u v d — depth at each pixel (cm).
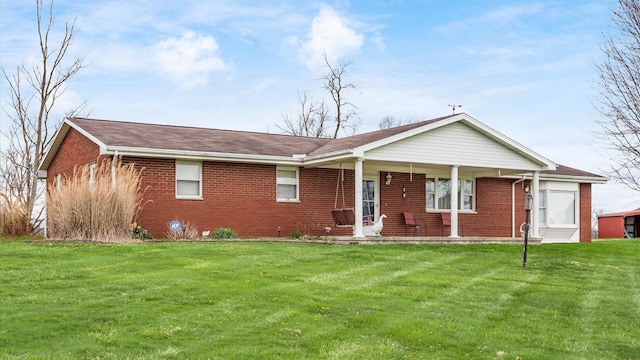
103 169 1888
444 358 818
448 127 2105
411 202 2423
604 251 1959
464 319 986
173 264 1314
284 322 926
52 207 1712
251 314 958
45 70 3055
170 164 1945
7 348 774
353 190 2289
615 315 1055
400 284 1209
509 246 1970
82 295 1029
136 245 1560
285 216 2142
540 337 920
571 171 2814
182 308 975
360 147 1911
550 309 1075
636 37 1480
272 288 1114
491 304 1088
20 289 1059
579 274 1440
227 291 1083
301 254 1527
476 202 2581
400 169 2381
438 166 2275
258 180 2100
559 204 2755
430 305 1057
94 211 1670
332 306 1019
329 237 1973
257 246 1650
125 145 1823
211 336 855
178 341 830
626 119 1491
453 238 2055
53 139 2341
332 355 805
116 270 1233
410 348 851
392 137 1975
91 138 1931
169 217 1933
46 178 2570
